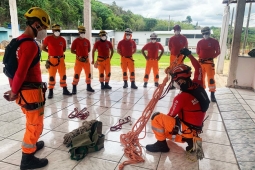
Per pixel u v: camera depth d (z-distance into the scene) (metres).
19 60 1.75
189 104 2.18
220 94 4.97
